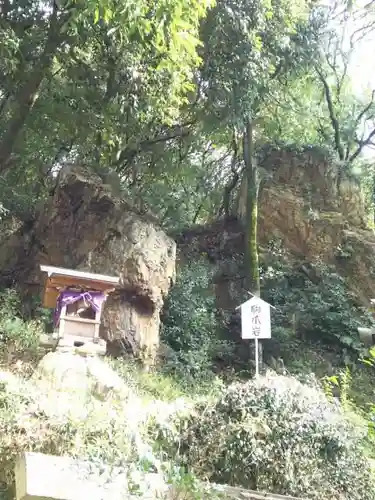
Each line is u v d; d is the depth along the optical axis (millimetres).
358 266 12352
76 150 12953
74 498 2951
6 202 11336
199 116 12039
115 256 9469
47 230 10500
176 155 13461
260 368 9812
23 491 2928
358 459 4613
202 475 4289
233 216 13750
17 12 10586
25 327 8297
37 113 11352
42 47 10836
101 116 10445
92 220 9930
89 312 6422
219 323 11453
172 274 9969
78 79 10641
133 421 4445
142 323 9359
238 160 13977
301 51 11820
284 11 10945
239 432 4395
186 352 10055
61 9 9602
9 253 10852
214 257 12984
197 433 4555
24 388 4352
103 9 5492
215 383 6742
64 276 6336
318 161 13461
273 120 13727
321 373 10094
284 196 12953
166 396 7395
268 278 11922
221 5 9961
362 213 13430
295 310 11375
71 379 5266
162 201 13062
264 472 4273
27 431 3887
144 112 9906
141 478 3270
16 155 12047
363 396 9195
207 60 10586
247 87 10562
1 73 10523
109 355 8820
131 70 9484
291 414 4547
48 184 13117
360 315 11617
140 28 5441
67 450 3838
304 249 12594
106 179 10719
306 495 4219
